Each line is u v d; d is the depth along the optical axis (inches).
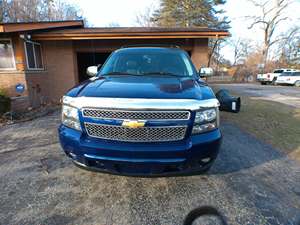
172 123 79.5
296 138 173.0
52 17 1112.2
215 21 1165.7
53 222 77.9
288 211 85.0
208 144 83.2
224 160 130.2
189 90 91.7
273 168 121.5
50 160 128.8
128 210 84.5
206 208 86.0
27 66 330.3
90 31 367.9
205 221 79.0
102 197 92.5
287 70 904.3
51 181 105.0
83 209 84.9
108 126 80.7
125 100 80.0
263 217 81.4
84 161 85.4
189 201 90.2
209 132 86.0
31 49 346.3
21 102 299.3
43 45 386.0
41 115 258.5
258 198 93.1
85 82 110.2
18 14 909.8
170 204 88.2
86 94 86.8
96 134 82.9
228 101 250.5
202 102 83.8
